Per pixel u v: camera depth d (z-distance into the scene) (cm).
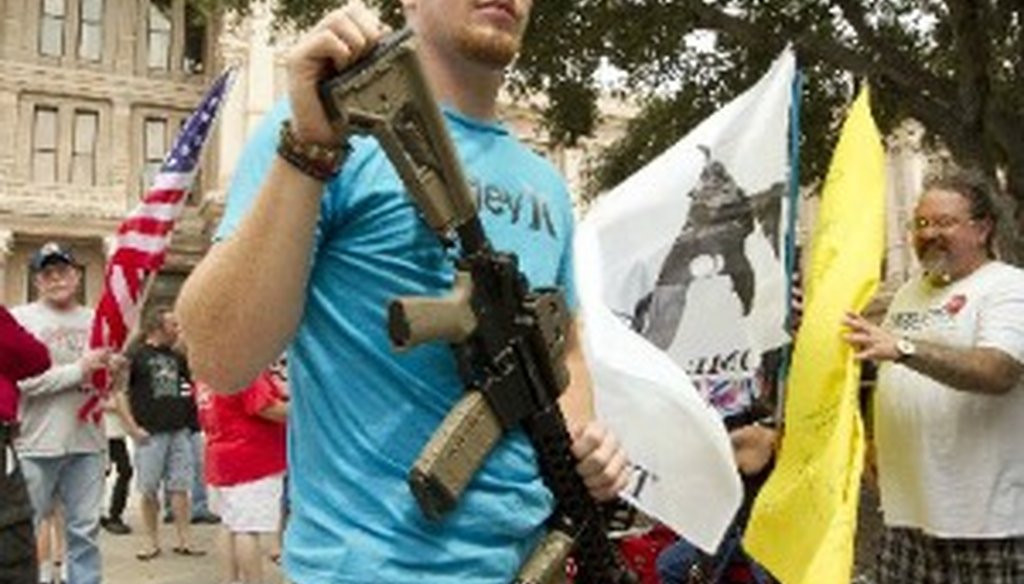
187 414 859
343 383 171
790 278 325
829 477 280
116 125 3469
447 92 191
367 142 174
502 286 167
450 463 160
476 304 165
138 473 845
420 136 157
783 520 290
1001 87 1179
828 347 297
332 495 169
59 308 630
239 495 585
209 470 611
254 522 586
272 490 587
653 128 1447
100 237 3412
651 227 324
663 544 349
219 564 802
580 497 180
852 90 1124
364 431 169
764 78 335
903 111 1242
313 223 155
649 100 1402
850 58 1088
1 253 3297
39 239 3388
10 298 3359
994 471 327
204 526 1016
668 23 1091
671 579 342
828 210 320
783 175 329
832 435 285
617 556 186
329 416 172
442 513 159
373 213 171
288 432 183
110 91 3459
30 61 3381
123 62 3488
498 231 187
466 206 163
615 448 183
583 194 1772
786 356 324
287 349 181
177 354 862
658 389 235
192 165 555
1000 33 1113
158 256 552
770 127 330
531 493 175
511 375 168
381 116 152
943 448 333
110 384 590
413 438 168
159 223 551
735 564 335
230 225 167
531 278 190
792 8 1110
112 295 552
